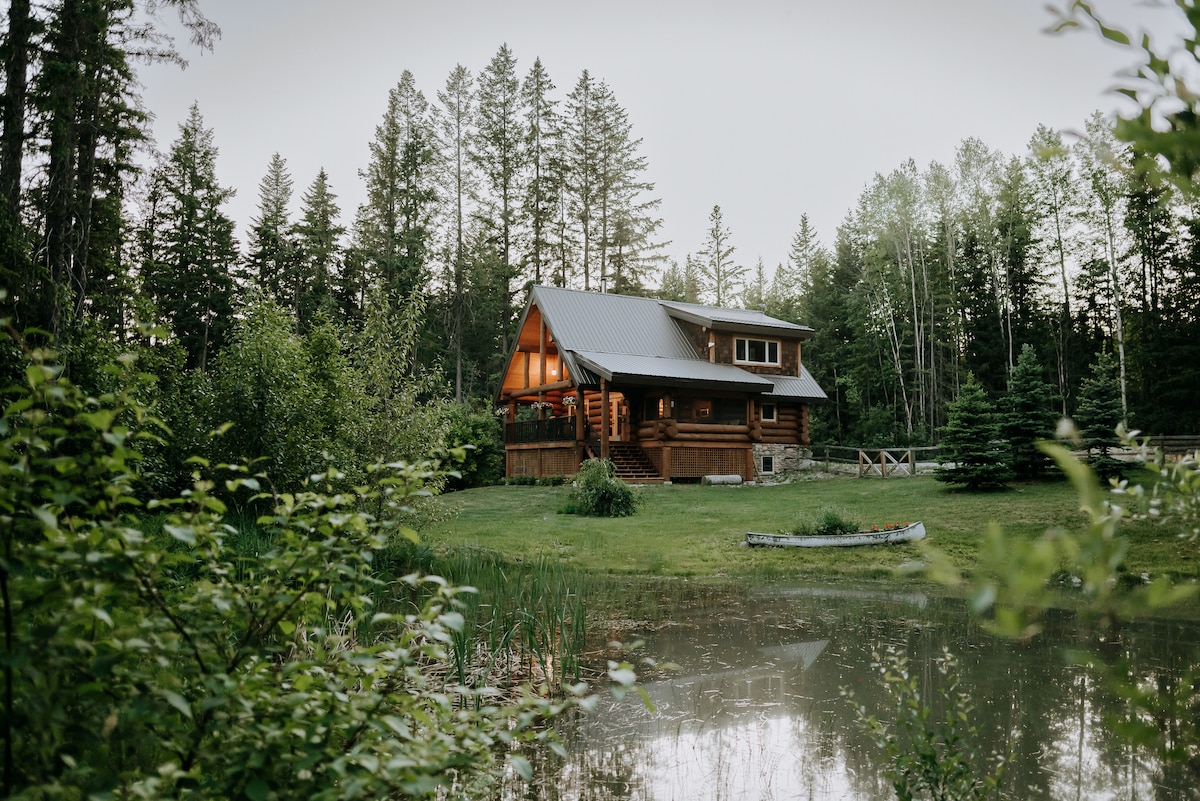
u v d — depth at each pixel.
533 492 23.09
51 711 1.80
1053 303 37.50
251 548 8.49
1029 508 16.17
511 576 12.26
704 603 10.73
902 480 23.45
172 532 2.04
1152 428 27.17
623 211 48.81
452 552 13.42
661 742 5.47
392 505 2.68
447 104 47.00
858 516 16.52
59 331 10.41
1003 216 37.06
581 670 7.25
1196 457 1.64
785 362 29.33
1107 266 31.80
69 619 1.86
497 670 7.07
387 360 13.87
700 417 25.98
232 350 13.18
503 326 44.94
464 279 44.94
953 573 0.83
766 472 27.53
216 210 39.84
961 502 17.77
